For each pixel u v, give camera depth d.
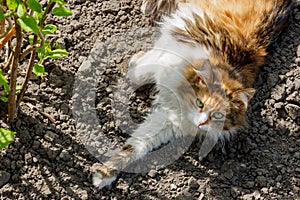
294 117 1.75
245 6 1.75
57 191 1.63
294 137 1.74
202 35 1.72
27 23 1.37
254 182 1.68
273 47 1.80
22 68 1.71
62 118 1.69
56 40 1.75
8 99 1.59
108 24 1.80
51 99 1.70
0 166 1.63
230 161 1.70
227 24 1.72
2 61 1.70
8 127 1.66
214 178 1.68
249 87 1.73
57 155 1.65
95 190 1.64
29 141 1.66
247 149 1.71
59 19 1.78
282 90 1.77
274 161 1.71
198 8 1.75
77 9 1.80
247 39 1.72
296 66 1.80
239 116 1.70
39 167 1.64
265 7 1.76
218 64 1.69
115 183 1.66
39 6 1.38
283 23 1.80
